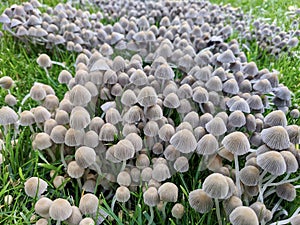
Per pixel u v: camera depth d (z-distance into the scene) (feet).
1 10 1.14
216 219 0.48
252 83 0.71
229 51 0.73
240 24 1.12
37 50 0.97
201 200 0.43
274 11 1.37
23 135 0.59
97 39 0.94
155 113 0.55
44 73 0.85
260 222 0.44
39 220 0.44
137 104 0.60
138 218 0.47
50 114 0.58
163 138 0.52
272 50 0.99
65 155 0.57
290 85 0.84
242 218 0.39
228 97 0.65
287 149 0.50
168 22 1.01
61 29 0.95
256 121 0.58
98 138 0.52
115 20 1.17
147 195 0.45
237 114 0.54
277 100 0.68
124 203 0.48
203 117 0.56
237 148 0.45
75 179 0.54
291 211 0.50
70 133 0.51
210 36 0.96
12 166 0.55
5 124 0.55
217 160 0.51
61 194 0.52
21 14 0.96
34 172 0.52
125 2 1.21
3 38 0.98
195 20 1.08
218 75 0.67
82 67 0.70
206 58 0.74
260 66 0.95
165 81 0.66
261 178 0.47
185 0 1.22
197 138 0.53
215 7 1.23
